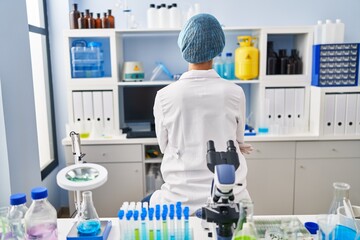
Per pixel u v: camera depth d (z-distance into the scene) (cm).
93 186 158
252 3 311
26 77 206
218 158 105
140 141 277
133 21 305
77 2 310
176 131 144
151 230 112
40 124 311
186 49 143
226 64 300
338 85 278
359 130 281
